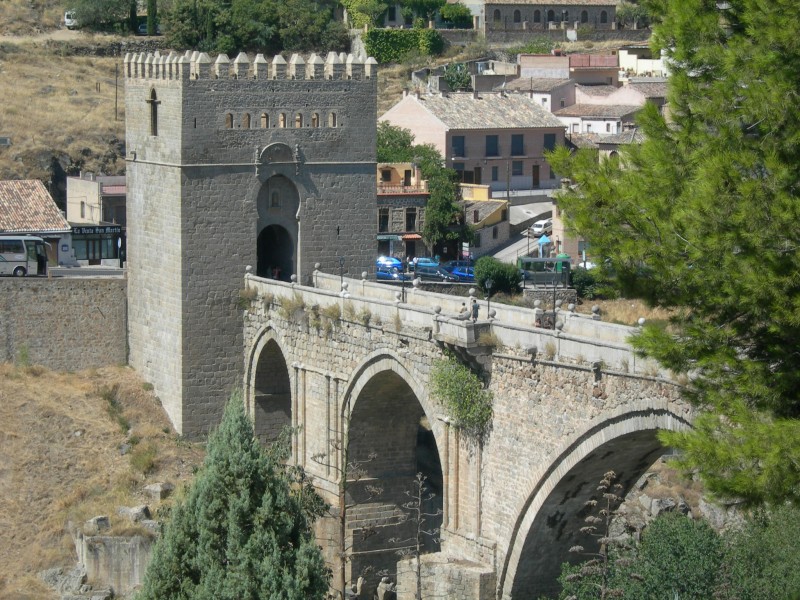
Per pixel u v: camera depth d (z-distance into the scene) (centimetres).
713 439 7338
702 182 7312
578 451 10119
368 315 12356
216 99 13962
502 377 10831
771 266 7206
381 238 19538
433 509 13300
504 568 10938
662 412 9375
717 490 7256
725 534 10781
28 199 17412
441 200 19725
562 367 10200
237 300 14250
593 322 10506
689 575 9969
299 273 14462
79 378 14925
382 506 13088
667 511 11612
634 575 9694
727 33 7625
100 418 14388
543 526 10694
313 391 13362
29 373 14862
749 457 7150
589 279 16712
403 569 11369
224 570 9669
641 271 7819
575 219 7956
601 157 8231
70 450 14062
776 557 10162
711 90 7519
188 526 9869
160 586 9756
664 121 7800
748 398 7506
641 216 7788
